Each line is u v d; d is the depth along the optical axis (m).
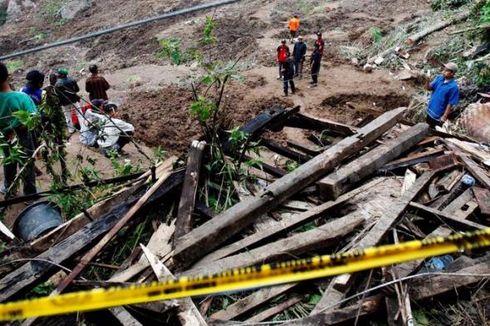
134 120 9.58
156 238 3.57
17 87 13.44
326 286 3.13
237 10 18.47
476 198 3.86
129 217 3.67
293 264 1.51
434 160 4.41
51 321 2.91
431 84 7.27
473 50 10.24
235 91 11.08
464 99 8.26
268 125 5.32
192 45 14.64
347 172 4.03
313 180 4.05
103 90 8.70
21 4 21.34
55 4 20.88
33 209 4.20
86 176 4.87
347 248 3.33
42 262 3.25
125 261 3.46
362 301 2.81
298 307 3.06
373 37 13.78
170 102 10.48
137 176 4.86
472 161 4.37
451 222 3.54
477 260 3.19
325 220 3.81
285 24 16.45
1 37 18.41
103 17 19.30
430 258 3.21
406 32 13.02
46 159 5.02
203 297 3.10
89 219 3.81
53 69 14.86
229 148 4.67
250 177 4.45
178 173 4.18
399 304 2.79
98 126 5.95
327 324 2.72
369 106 10.41
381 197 3.94
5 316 1.37
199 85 11.26
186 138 8.77
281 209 3.93
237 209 3.60
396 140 4.66
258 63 13.00
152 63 13.74
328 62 12.88
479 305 2.96
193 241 3.27
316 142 5.52
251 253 3.26
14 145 4.98
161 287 1.47
